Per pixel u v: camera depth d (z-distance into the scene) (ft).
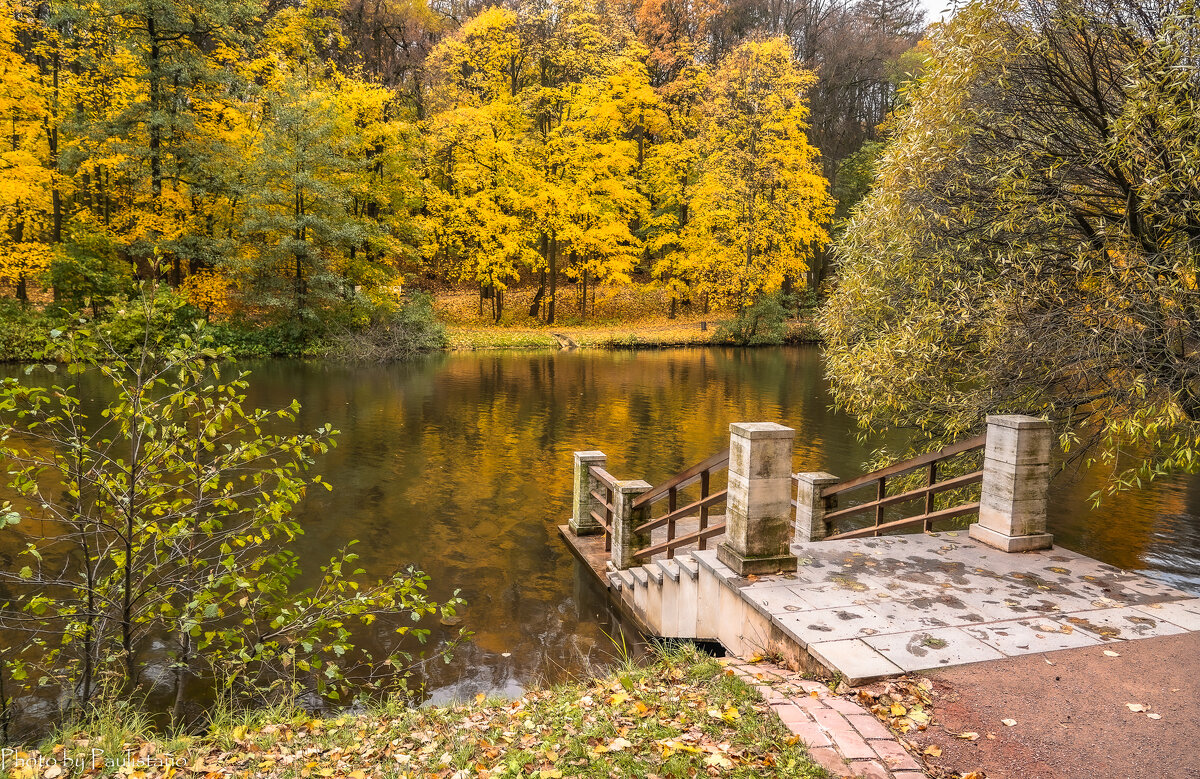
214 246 93.30
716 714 12.28
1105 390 23.68
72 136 90.33
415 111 130.93
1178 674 12.98
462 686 19.57
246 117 100.63
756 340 128.47
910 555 19.29
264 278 97.30
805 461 47.47
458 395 71.31
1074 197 24.23
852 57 160.04
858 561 18.79
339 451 47.70
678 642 20.27
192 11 88.63
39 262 82.33
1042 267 24.44
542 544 31.37
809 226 120.88
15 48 92.58
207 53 102.27
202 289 95.86
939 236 26.30
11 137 89.15
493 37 123.13
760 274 120.37
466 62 128.06
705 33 154.61
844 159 152.56
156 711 17.88
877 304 29.32
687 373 90.74
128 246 89.61
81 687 17.26
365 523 33.65
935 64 27.71
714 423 58.90
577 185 124.57
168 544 16.78
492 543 31.37
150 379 15.93
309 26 118.52
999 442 20.01
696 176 133.39
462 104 123.75
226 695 18.78
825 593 16.55
